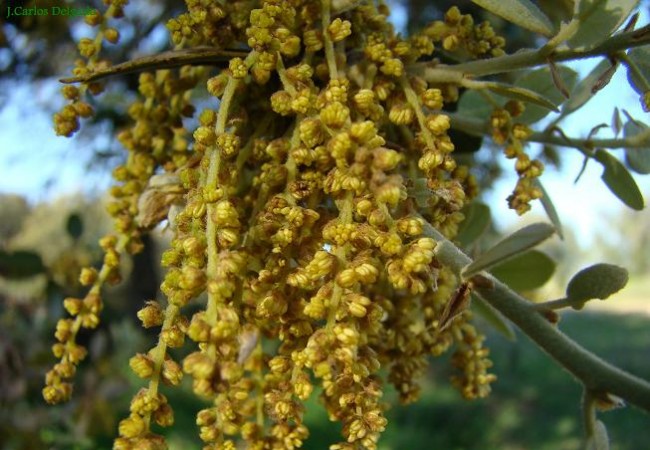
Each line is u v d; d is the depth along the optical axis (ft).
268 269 0.63
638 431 5.17
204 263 0.59
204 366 0.52
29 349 2.02
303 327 0.64
